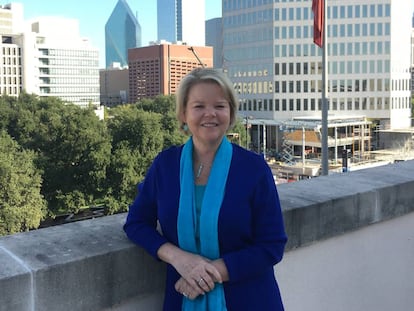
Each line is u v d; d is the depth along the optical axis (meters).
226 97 1.96
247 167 1.89
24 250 1.94
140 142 52.94
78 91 173.50
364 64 93.50
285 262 2.68
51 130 53.44
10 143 47.75
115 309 2.04
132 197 51.09
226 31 102.19
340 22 93.12
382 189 3.17
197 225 1.88
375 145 94.12
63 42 169.12
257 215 1.88
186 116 2.01
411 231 3.48
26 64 156.50
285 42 94.31
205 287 1.81
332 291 2.96
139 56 142.00
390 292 3.37
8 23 170.50
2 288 1.68
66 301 1.84
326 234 2.83
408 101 99.62
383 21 92.19
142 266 2.08
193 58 128.75
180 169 1.95
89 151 50.00
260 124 92.94
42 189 50.28
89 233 2.18
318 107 95.06
